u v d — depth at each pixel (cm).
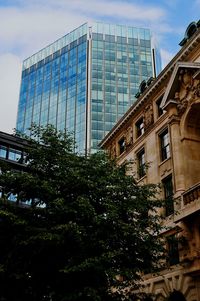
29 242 1881
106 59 11600
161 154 3294
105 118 10419
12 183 2106
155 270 2169
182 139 2995
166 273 2778
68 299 1798
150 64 11794
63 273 1941
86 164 2288
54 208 2014
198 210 2417
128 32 12300
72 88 11550
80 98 11069
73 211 1973
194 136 3012
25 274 1912
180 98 3088
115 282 2055
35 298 1948
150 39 12350
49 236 1822
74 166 2241
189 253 2533
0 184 2145
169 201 2611
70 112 11094
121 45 11975
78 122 10606
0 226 2016
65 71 12181
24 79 13475
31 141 2364
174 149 3000
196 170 2895
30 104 12662
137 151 3691
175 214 2542
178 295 2730
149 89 3578
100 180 2175
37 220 2047
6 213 1894
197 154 2959
